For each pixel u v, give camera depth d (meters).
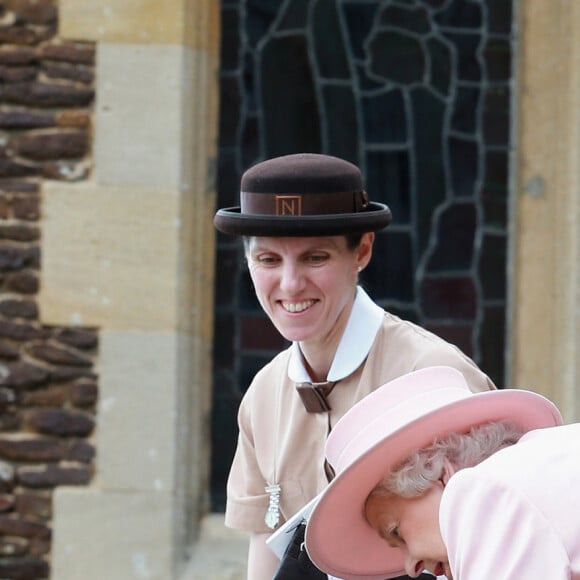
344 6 14.75
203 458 14.63
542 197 14.50
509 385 14.56
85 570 14.08
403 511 6.69
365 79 14.74
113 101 14.00
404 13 14.73
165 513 14.07
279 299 7.96
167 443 14.06
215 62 14.65
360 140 14.74
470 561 5.89
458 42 14.72
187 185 14.13
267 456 8.68
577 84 14.12
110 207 14.00
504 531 5.85
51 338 14.05
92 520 14.05
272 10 14.79
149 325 14.05
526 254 14.51
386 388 7.09
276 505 8.54
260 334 14.82
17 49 14.00
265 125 14.77
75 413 14.06
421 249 14.70
